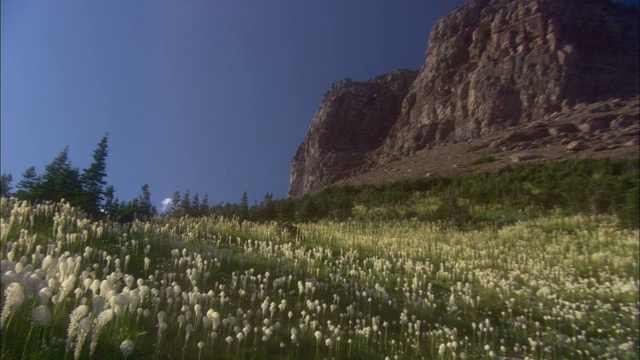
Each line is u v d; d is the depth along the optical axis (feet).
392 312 33.76
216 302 28.53
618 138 140.97
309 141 382.63
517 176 113.29
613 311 36.01
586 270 50.85
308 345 24.88
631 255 53.42
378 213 104.53
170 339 21.56
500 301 39.14
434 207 102.99
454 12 313.53
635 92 203.72
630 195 78.18
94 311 14.65
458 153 184.96
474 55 273.33
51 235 35.70
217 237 60.85
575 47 223.10
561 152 139.03
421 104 290.15
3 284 14.21
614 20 240.32
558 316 34.91
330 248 63.67
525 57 236.22
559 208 88.02
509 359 25.18
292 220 105.81
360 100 361.10
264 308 25.41
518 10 259.39
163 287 25.81
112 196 71.72
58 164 65.41
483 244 66.44
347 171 316.81
